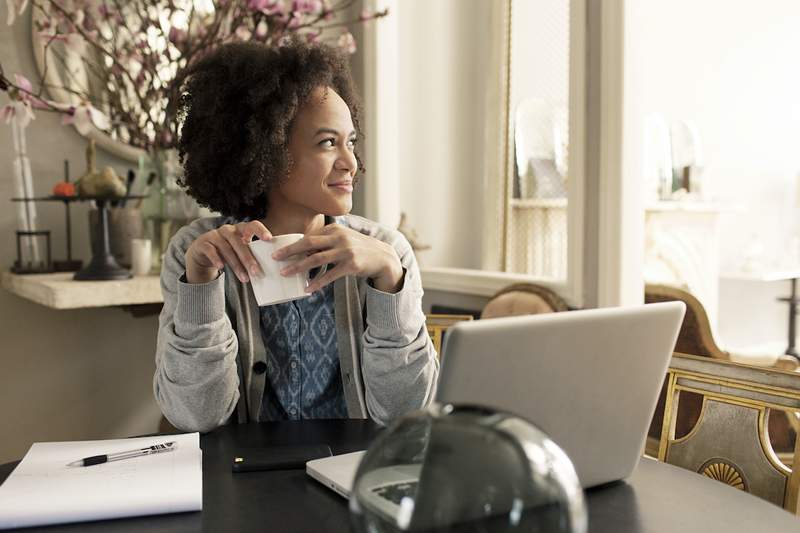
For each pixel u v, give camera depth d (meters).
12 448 2.32
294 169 1.20
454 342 0.67
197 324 1.12
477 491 0.46
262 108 1.18
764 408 1.10
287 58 1.21
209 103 1.22
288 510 0.81
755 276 4.07
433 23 2.89
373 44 2.74
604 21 1.99
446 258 3.01
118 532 0.75
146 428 2.53
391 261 1.09
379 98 2.75
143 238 2.29
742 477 1.11
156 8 2.12
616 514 0.81
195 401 1.13
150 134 2.33
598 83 2.04
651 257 3.43
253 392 1.26
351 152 1.24
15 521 0.75
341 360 1.28
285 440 1.08
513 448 0.47
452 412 0.51
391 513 0.48
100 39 2.26
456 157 3.01
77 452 0.96
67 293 1.89
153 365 2.53
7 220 2.27
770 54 4.54
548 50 2.69
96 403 2.44
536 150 2.75
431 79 2.91
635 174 2.00
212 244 1.03
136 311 2.20
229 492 0.86
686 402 1.99
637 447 0.87
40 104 2.02
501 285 2.44
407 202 2.88
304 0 2.12
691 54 4.17
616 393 0.80
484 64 3.00
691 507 0.84
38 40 2.26
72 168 2.36
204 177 1.26
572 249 2.13
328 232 1.05
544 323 0.71
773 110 4.55
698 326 2.17
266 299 1.00
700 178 3.86
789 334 4.38
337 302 1.29
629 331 0.78
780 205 4.55
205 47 2.08
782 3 4.53
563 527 0.46
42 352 2.35
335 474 0.88
